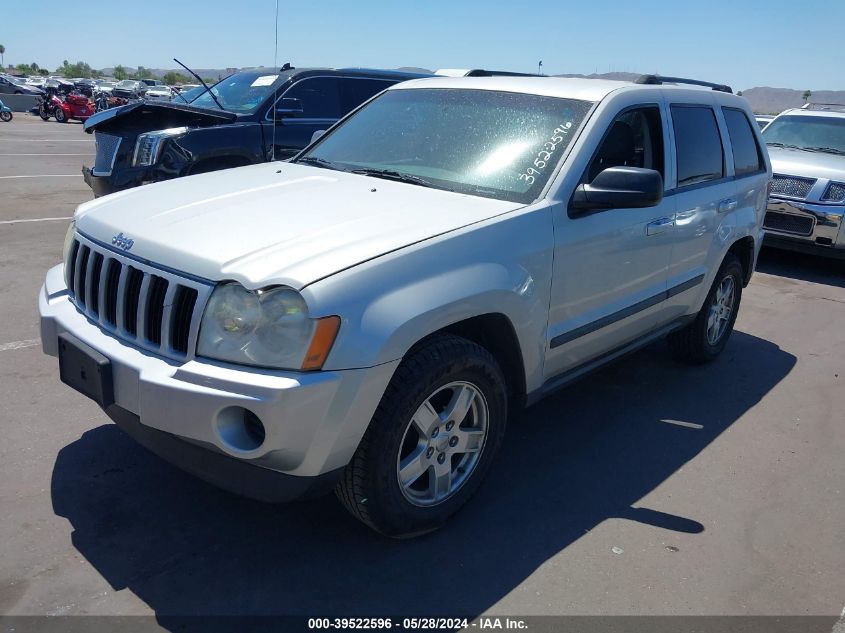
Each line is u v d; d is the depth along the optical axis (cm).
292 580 280
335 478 268
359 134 422
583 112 371
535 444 405
